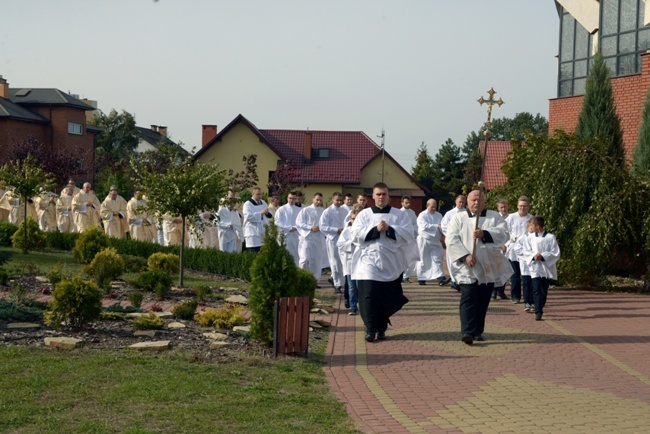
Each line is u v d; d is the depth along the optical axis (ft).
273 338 31.53
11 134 168.96
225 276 59.21
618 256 59.67
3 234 68.64
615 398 26.73
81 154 163.73
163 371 26.78
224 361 29.58
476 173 162.50
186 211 51.06
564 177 59.06
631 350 35.65
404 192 185.16
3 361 26.89
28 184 66.49
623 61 75.82
